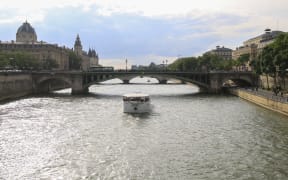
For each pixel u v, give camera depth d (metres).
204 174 41.59
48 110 94.69
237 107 99.69
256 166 44.16
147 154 49.91
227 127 68.75
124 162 46.31
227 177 40.50
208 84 162.00
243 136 60.34
